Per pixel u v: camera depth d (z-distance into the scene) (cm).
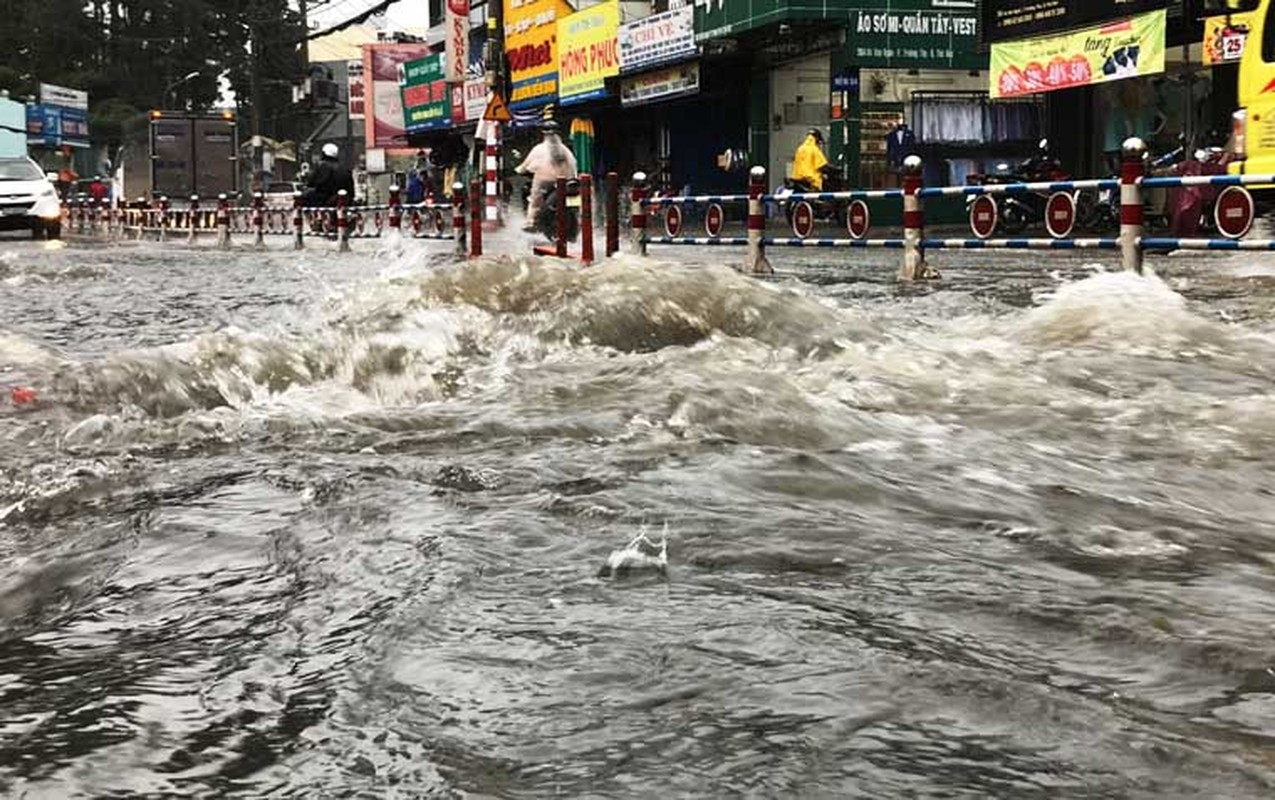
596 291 545
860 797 136
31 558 249
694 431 363
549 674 172
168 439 375
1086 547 249
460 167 4238
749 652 181
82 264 1550
